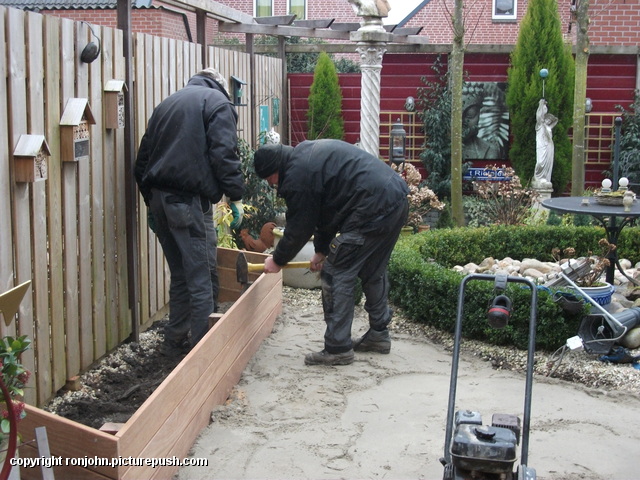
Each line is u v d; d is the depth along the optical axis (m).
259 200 8.65
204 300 5.15
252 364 5.37
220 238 7.47
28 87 4.12
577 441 4.20
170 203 5.05
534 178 12.27
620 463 3.93
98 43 4.95
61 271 4.57
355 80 13.63
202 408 4.21
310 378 5.15
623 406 4.75
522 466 2.83
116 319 5.46
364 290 5.67
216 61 8.00
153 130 5.14
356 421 4.45
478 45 12.86
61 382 4.61
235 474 3.75
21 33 4.04
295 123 13.73
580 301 5.52
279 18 10.14
